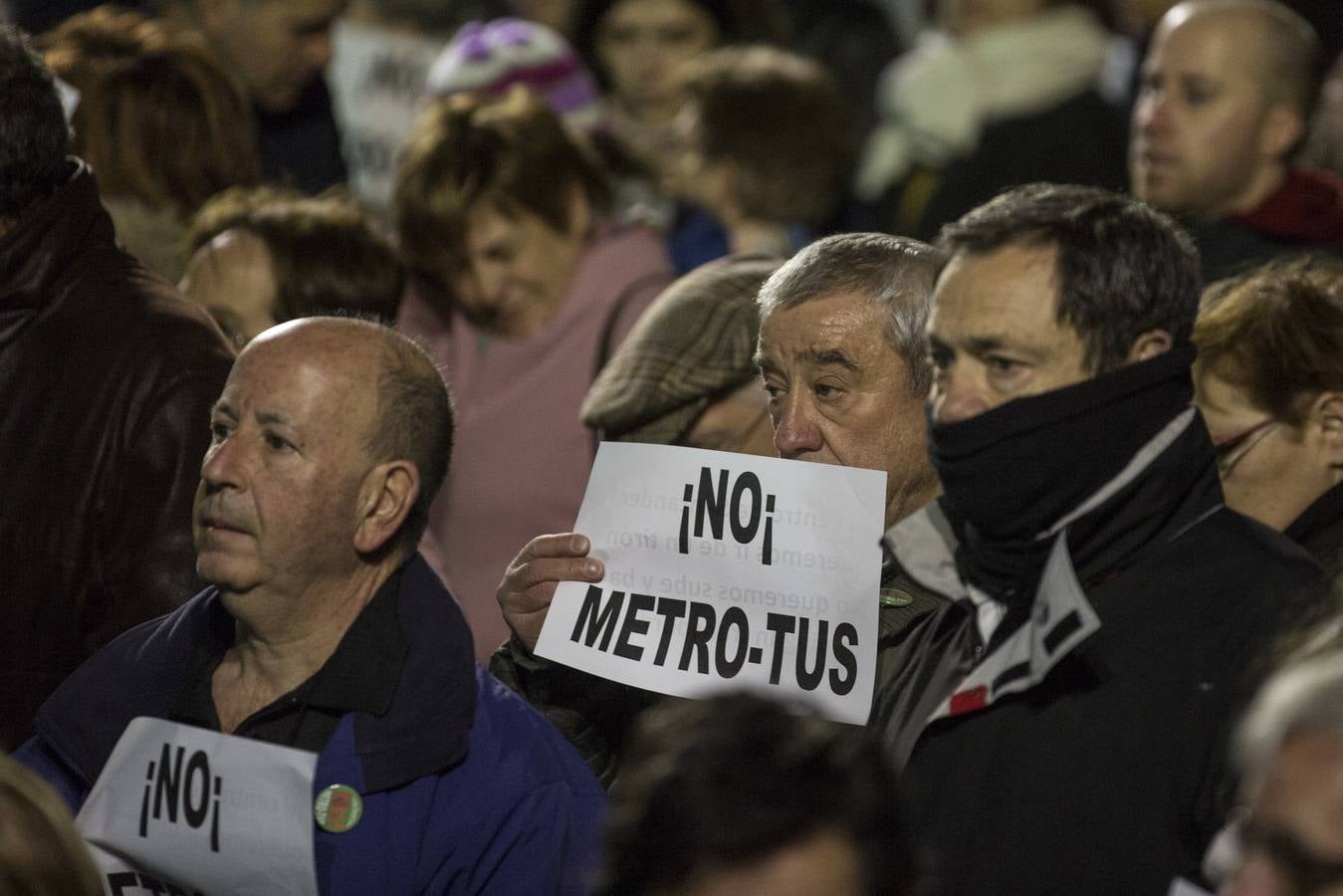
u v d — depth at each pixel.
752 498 10.80
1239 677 9.39
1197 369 12.08
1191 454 9.97
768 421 13.06
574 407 17.12
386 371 10.41
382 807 10.04
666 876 6.79
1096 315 9.76
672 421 13.15
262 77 20.86
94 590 12.56
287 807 9.79
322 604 10.38
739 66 20.45
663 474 11.02
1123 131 23.75
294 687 10.41
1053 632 9.43
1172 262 9.93
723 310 13.26
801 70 20.41
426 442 10.55
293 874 9.77
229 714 10.54
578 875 10.13
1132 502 9.88
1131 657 9.64
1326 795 6.68
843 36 27.81
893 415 10.98
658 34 25.73
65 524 12.51
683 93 22.59
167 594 12.30
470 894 10.06
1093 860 9.43
